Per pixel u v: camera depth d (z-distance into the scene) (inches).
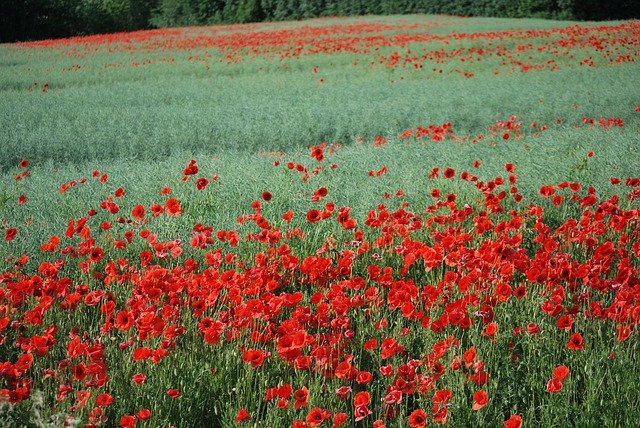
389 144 357.1
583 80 623.2
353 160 314.8
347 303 131.5
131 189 264.7
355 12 1769.2
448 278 149.3
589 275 151.3
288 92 579.8
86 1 1617.9
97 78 713.0
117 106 521.0
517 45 900.0
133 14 1732.3
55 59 919.7
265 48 967.6
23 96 572.1
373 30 1210.6
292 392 120.6
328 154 341.7
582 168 269.7
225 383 128.6
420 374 131.7
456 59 792.3
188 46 1034.7
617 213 199.8
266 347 135.4
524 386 131.5
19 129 412.2
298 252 196.1
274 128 415.8
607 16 1631.4
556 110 466.3
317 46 953.5
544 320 149.3
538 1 1626.5
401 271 182.4
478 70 715.4
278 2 1754.4
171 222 209.5
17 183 267.1
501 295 142.3
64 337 143.8
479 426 115.6
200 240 166.7
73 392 117.7
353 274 185.9
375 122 441.1
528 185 252.7
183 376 127.9
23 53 1005.2
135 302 133.8
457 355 133.7
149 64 832.9
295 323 124.3
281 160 325.4
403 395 128.6
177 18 1771.7
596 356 133.6
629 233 206.7
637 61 747.4
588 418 117.9
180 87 627.8
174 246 165.0
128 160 349.7
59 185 267.6
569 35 1005.2
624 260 152.9
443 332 145.3
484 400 104.7
